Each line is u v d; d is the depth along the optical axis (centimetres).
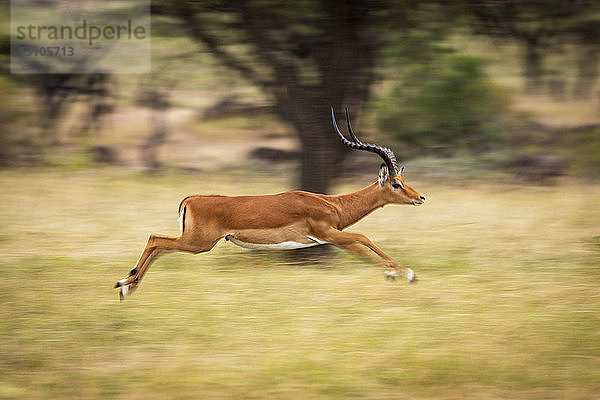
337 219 1723
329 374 1291
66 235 2589
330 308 1677
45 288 1841
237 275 1984
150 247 1648
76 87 3403
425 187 3834
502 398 1191
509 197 3525
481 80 3197
